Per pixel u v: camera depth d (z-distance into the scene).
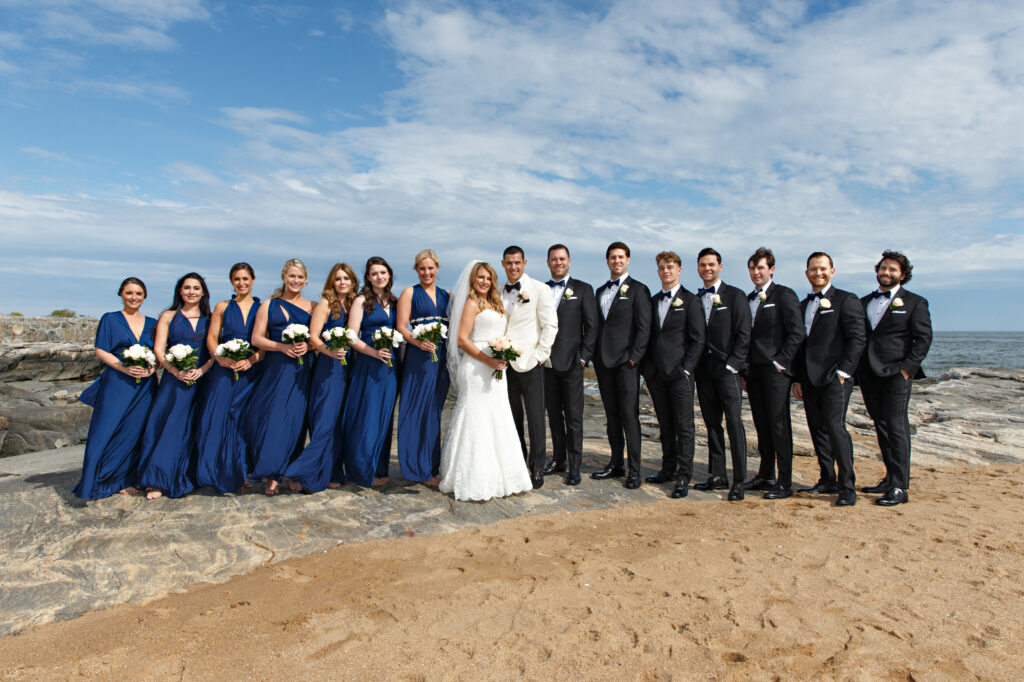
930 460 8.60
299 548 4.63
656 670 2.92
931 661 2.96
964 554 4.42
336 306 6.07
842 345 6.03
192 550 4.52
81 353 17.55
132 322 5.88
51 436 11.13
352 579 4.05
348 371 6.21
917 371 6.14
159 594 3.89
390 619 3.48
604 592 3.81
